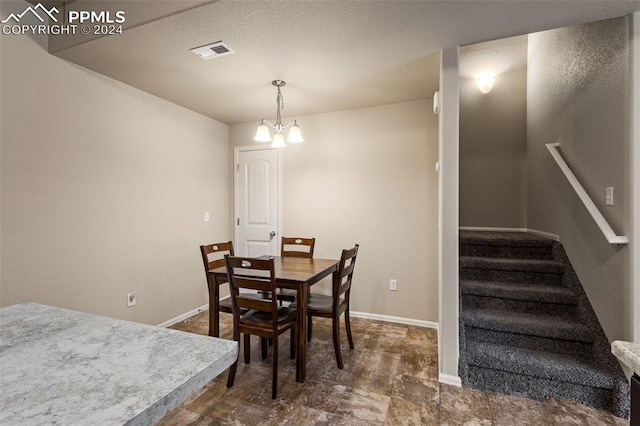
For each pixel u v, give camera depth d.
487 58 3.60
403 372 2.29
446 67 2.15
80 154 2.41
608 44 1.97
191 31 1.97
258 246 3.97
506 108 3.90
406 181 3.32
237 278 2.10
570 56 2.54
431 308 3.22
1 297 1.96
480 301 2.53
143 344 0.89
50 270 2.21
